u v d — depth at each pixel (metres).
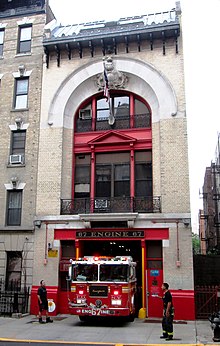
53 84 21.59
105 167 20.72
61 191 20.23
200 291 17.61
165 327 12.84
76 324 15.86
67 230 19.45
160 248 18.64
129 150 20.39
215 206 41.31
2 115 21.97
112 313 14.94
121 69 21.03
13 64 22.66
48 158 20.59
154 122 20.14
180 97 19.67
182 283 17.44
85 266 15.70
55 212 19.77
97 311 15.04
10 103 22.03
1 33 23.84
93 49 21.48
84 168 21.05
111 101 21.59
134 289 17.05
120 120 21.03
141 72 20.62
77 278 15.57
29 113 21.56
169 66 20.23
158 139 19.81
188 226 18.00
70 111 21.55
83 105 21.86
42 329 14.62
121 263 15.48
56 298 18.64
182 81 19.86
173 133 19.27
